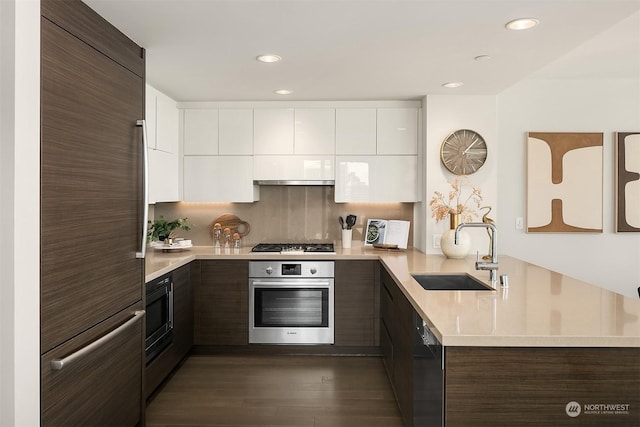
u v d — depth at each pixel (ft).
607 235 14.83
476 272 10.49
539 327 6.07
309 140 14.53
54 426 6.11
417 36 8.67
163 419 9.65
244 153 14.58
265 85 12.50
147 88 12.14
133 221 8.59
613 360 5.75
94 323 7.16
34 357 5.66
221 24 8.02
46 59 5.89
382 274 13.21
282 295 13.87
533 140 14.73
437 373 6.14
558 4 7.24
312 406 10.30
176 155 14.47
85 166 6.86
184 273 12.98
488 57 9.95
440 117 13.75
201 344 13.88
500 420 5.80
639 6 7.30
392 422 9.53
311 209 15.67
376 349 13.91
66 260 6.35
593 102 14.74
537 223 14.83
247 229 15.67
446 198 13.87
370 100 14.40
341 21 7.95
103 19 7.53
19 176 5.38
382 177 14.49
